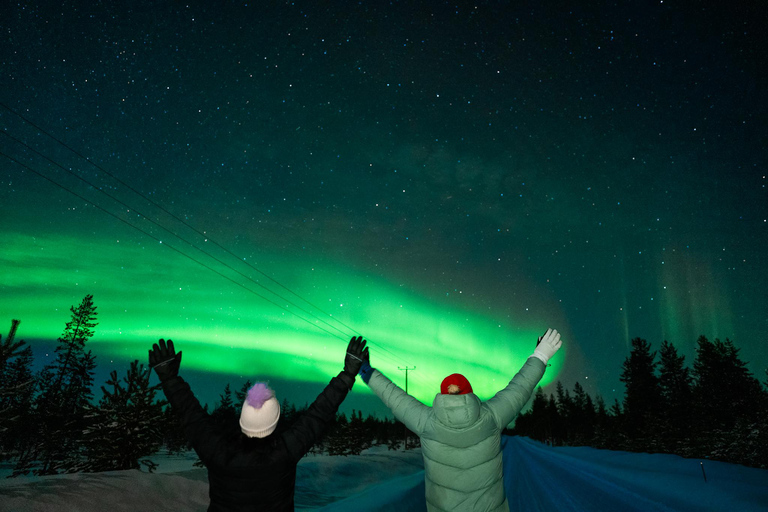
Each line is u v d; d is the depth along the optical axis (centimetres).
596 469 1145
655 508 563
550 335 288
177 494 889
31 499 688
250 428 208
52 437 2200
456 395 248
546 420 10238
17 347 1461
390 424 7681
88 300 3997
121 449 1472
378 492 827
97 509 725
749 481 611
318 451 4416
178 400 216
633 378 5428
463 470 250
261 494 203
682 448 2766
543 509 673
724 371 3962
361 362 241
